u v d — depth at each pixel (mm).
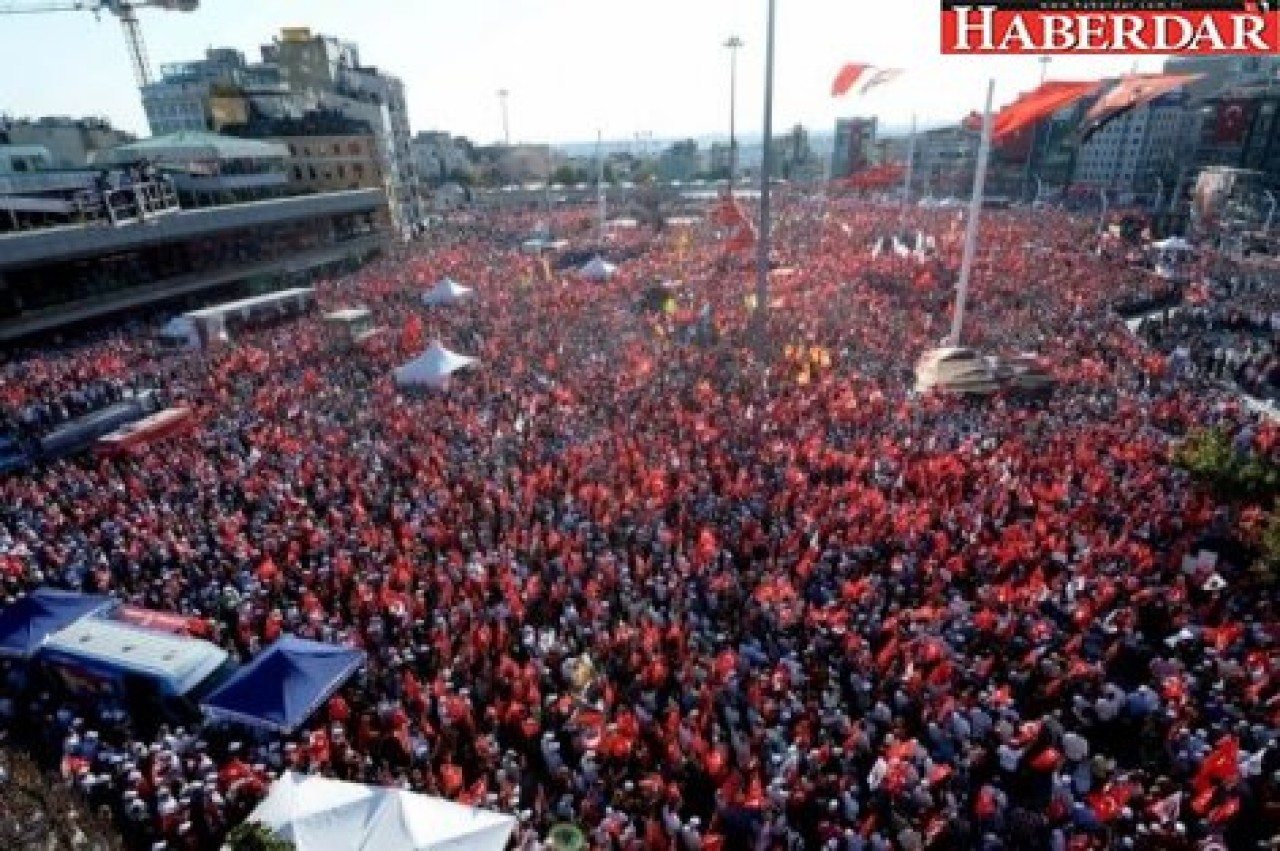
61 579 19781
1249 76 116250
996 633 16906
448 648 16703
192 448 27125
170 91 104375
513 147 158375
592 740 14266
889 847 12016
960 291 33719
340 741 14188
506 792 13242
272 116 79750
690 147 180750
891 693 15625
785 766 13414
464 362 33812
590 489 22703
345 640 16859
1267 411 30406
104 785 13719
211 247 54625
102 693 16062
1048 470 23953
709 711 14719
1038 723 14234
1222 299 45875
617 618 18312
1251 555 19625
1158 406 28625
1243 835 12930
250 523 21984
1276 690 15195
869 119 143875
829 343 37156
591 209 106375
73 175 49344
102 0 85688
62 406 30750
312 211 63500
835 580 19031
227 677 16125
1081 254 58125
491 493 23094
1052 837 12453
